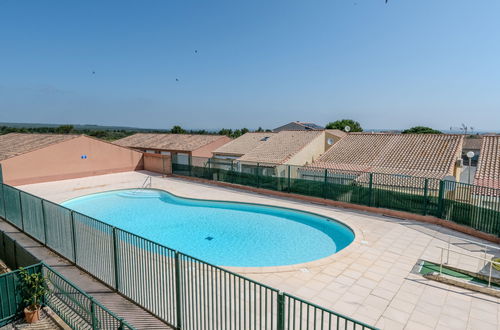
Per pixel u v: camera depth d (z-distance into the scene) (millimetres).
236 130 82188
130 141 41812
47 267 7914
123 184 25328
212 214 18734
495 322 7449
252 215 18500
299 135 30641
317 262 10711
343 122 62281
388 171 20391
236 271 9938
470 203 13695
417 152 22031
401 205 16062
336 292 8781
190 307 6926
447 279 9266
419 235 13469
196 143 36250
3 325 7684
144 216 18422
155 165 31172
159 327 7016
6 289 7715
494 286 9109
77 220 9828
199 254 13273
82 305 6781
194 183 26078
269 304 7785
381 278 9633
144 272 7617
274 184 21516
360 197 17516
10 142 31750
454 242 12656
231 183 24266
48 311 7969
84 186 24234
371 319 7520
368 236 13344
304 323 7117
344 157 24328
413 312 7824
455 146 21250
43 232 11828
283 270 10070
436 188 15977
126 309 7773
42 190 22641
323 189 19062
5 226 14023
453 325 7332
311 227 16531
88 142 28016
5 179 23047
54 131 89062
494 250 11789
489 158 19000
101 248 8961
